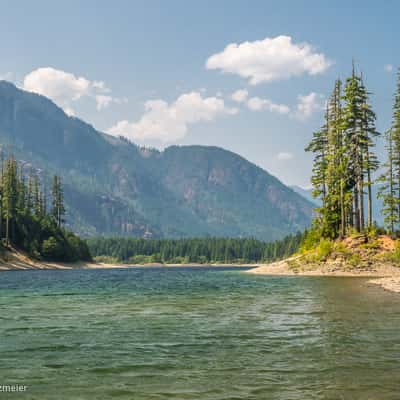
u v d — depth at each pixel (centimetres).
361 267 6531
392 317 2381
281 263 8219
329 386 1224
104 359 1527
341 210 7506
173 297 3728
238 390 1197
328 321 2278
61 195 16288
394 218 7169
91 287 5069
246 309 2822
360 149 7162
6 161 15088
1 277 7531
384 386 1223
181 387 1224
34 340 1847
